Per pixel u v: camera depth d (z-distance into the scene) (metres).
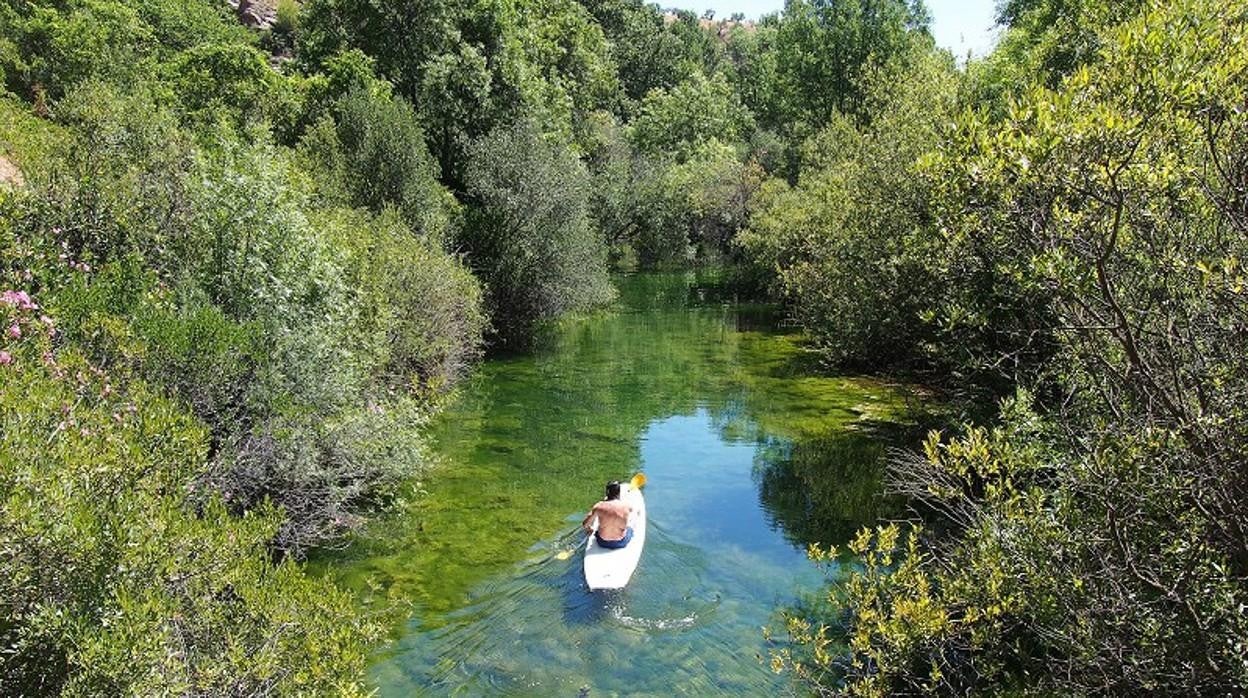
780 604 8.04
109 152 9.88
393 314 13.41
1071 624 4.27
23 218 8.03
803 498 11.14
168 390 7.33
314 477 8.83
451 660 6.96
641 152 48.91
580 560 8.99
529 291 23.41
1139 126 3.75
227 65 23.86
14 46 21.42
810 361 20.91
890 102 16.84
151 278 8.03
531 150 23.17
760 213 34.31
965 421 10.43
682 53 77.06
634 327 27.61
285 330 8.77
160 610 4.02
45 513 3.87
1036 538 4.38
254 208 9.33
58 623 3.76
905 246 12.76
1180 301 3.87
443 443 13.76
